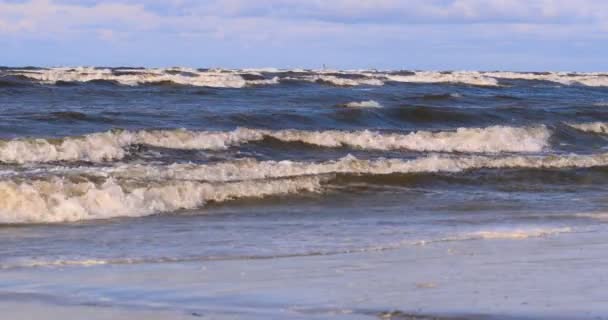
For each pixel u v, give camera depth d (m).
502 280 22.61
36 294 20.98
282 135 61.59
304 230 33.28
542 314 18.38
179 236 31.56
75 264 25.67
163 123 68.31
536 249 28.47
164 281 22.84
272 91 115.62
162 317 18.52
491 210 39.94
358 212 39.03
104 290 21.55
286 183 43.97
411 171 49.91
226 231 32.91
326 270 24.59
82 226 33.78
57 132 60.06
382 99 107.75
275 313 18.84
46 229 32.88
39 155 49.22
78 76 123.31
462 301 19.83
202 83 123.44
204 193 40.69
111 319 18.41
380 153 61.53
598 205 42.22
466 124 84.62
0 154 48.12
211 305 19.72
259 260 26.56
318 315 18.59
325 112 81.25
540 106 105.00
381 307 19.28
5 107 77.06
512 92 150.88
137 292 21.27
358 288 21.69
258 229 33.50
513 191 47.34
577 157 56.78
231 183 42.22
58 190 37.19
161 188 39.53
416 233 32.50
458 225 34.88
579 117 93.62
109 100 90.69
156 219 35.97
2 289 21.59
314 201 42.12
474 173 51.38
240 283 22.53
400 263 25.75
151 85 116.62
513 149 68.44
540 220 36.50
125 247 29.03
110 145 52.38
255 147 59.50
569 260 26.08
